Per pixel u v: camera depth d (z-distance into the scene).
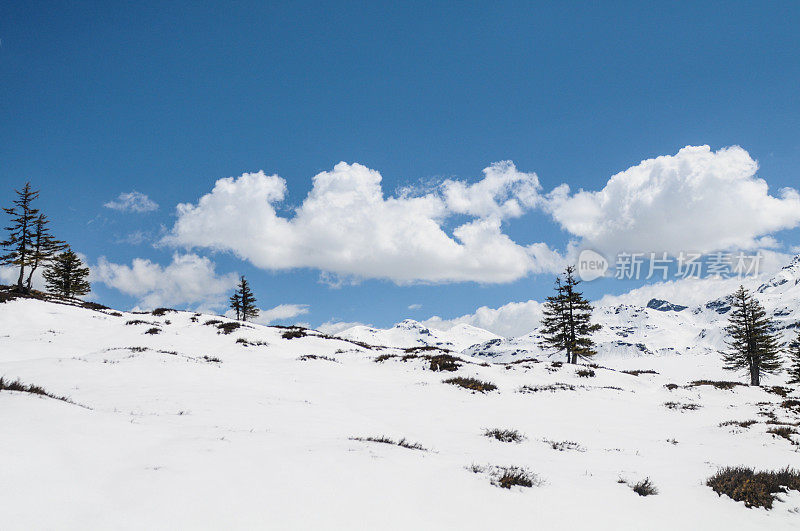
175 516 4.79
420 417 17.30
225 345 35.03
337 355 35.59
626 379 32.31
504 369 33.25
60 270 66.69
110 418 8.66
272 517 5.00
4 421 6.76
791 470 10.69
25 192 50.88
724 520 7.31
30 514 4.41
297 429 11.91
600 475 9.34
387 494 6.09
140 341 33.88
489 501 6.43
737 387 31.19
